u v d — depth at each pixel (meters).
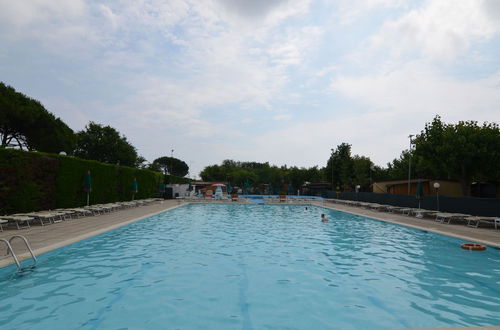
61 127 31.00
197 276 6.54
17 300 5.06
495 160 23.31
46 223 12.75
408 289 5.91
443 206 17.39
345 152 50.03
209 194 36.84
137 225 13.87
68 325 4.18
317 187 47.06
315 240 11.00
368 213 19.78
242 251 9.06
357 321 4.46
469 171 24.83
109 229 11.30
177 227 13.69
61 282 5.99
